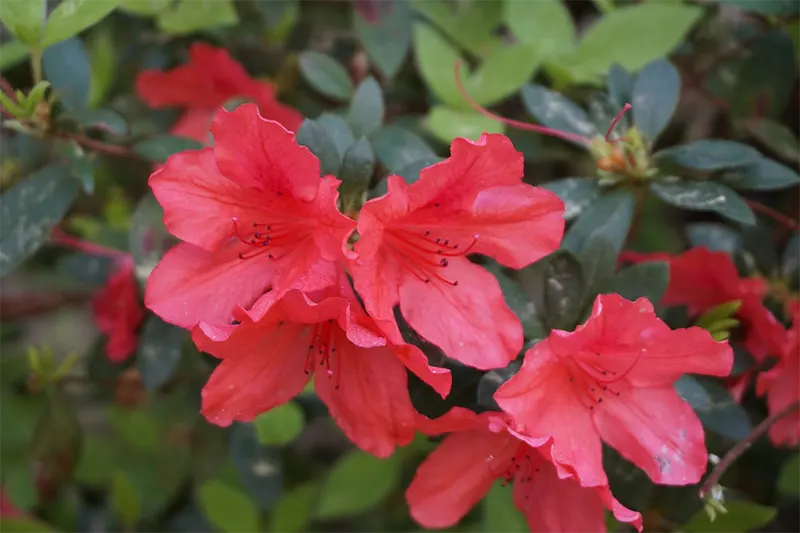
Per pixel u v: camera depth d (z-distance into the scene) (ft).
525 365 1.33
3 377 1.83
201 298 1.37
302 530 1.79
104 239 1.79
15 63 1.72
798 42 1.67
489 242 1.38
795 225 1.62
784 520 1.87
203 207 1.37
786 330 1.50
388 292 1.36
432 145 1.70
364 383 1.37
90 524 1.95
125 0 1.65
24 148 1.80
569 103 1.53
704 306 1.55
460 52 1.76
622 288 1.42
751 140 1.71
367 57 1.78
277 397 1.38
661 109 1.50
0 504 1.82
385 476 1.66
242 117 1.32
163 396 1.87
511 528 1.60
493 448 1.40
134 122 1.79
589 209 1.47
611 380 1.39
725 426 1.46
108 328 1.71
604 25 1.64
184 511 1.94
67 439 1.80
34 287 2.06
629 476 1.46
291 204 1.37
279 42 1.81
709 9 1.77
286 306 1.31
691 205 1.47
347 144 1.43
